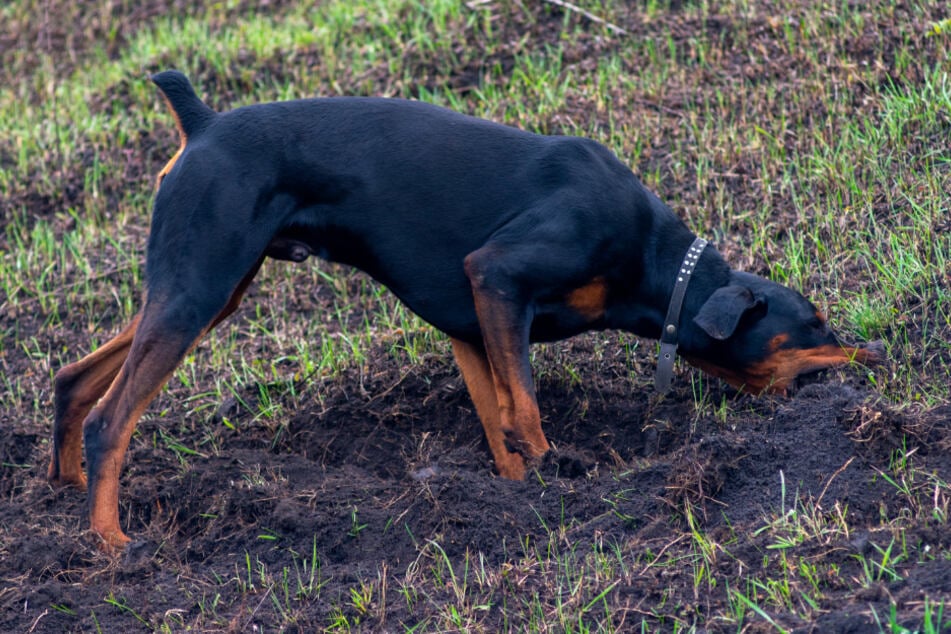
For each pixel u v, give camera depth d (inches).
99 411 242.5
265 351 336.2
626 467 248.4
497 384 249.3
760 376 256.8
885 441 220.5
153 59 506.9
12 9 617.3
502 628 194.7
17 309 368.2
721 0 459.5
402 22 487.8
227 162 251.3
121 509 256.2
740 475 223.0
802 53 408.8
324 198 258.5
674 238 260.7
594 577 202.8
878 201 332.5
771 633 174.9
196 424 305.6
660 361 261.0
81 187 431.8
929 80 369.7
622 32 452.4
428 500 233.0
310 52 489.1
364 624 203.3
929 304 280.4
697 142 377.4
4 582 226.1
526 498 233.3
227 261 247.4
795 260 309.9
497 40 464.8
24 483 282.2
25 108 507.5
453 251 257.8
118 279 378.3
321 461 288.7
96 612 214.7
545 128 400.5
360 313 348.2
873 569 187.9
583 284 251.9
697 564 200.7
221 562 231.9
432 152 258.8
